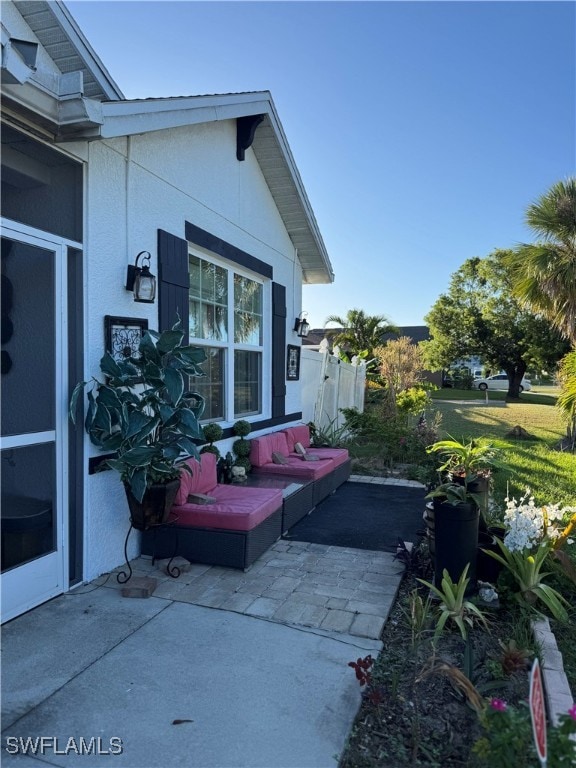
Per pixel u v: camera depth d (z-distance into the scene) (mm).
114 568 4332
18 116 3217
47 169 3740
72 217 3947
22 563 3471
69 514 3914
